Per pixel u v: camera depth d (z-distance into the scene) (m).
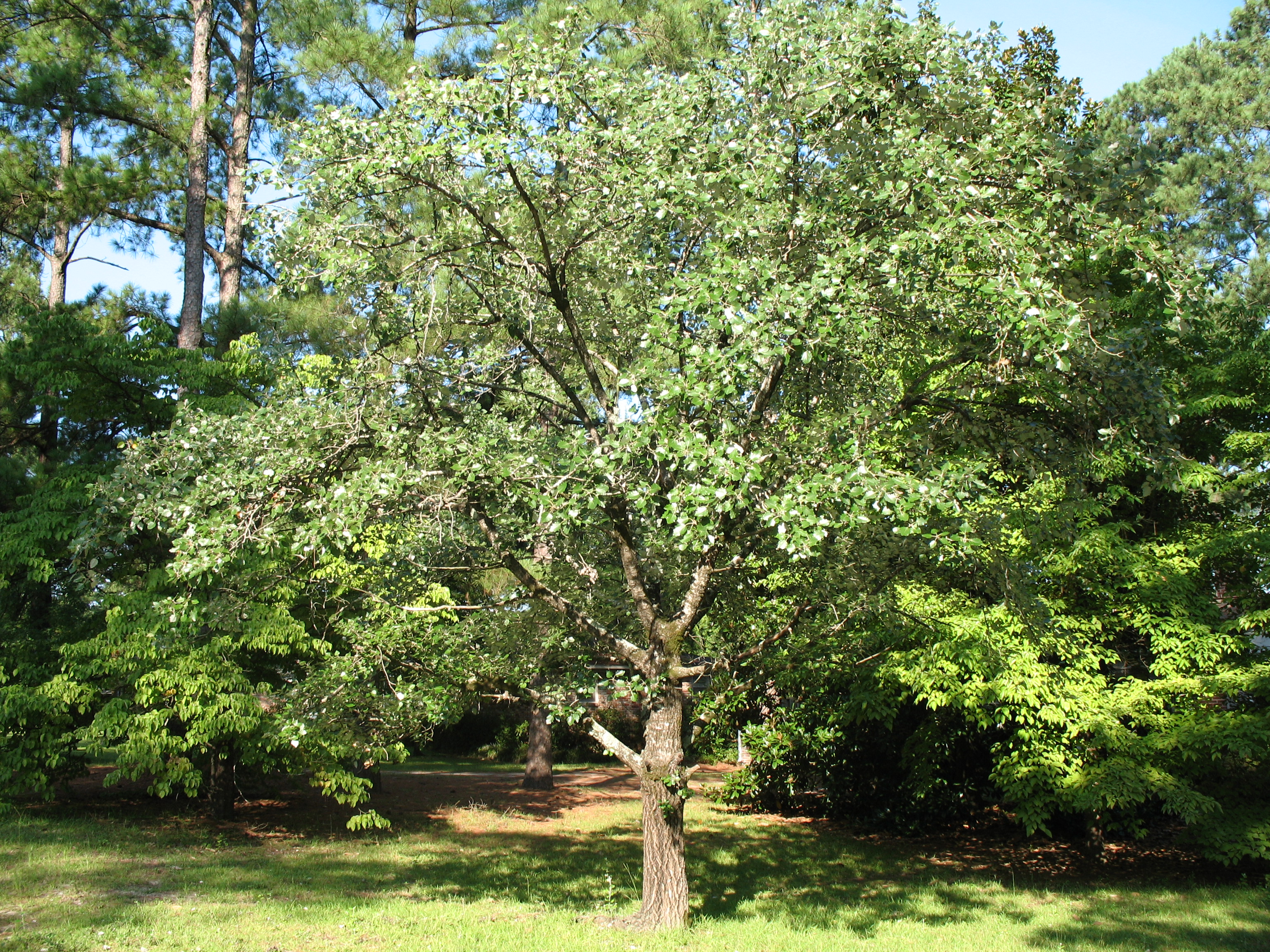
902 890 8.84
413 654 7.12
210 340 14.52
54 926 6.46
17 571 11.58
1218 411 10.41
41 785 10.36
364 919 7.05
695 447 4.84
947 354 6.51
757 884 8.92
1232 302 11.38
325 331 11.62
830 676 10.20
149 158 15.47
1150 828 11.74
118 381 11.31
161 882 8.09
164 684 9.75
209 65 15.11
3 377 12.92
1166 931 7.29
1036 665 9.09
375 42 13.12
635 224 6.16
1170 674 9.23
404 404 6.45
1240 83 25.22
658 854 6.87
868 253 5.08
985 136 5.28
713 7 10.71
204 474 5.74
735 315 4.90
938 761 11.03
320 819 11.93
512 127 5.65
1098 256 5.25
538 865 9.46
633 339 6.94
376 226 6.14
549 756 15.55
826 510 5.02
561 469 5.69
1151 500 10.81
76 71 12.99
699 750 14.07
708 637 7.80
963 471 5.07
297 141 5.88
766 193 5.51
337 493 5.19
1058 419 6.54
